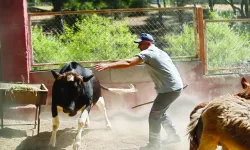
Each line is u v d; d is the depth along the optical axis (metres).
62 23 11.28
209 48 10.30
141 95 9.38
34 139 7.68
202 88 9.59
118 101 9.34
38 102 7.73
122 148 7.29
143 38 6.90
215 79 9.62
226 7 22.67
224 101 4.88
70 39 10.23
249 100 4.95
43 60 9.95
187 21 14.66
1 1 8.90
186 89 9.52
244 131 4.58
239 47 10.47
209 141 4.91
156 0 24.42
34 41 10.03
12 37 8.95
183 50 10.51
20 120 8.89
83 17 10.73
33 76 9.09
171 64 6.95
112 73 9.25
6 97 7.72
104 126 8.68
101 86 8.34
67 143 7.54
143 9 9.25
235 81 9.71
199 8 9.51
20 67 8.98
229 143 4.73
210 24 10.67
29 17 9.09
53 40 10.46
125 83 9.32
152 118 6.88
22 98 7.70
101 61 9.28
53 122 7.27
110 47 9.94
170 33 12.45
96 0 21.62
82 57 9.91
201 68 9.55
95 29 10.00
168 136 7.22
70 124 8.77
